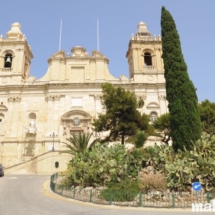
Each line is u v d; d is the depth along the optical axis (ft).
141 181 45.60
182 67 64.18
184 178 43.73
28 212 34.60
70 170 55.62
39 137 127.44
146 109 132.46
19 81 135.64
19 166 102.37
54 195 48.42
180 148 56.24
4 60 142.10
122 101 83.82
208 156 47.19
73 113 130.52
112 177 47.39
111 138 93.76
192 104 59.47
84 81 136.98
